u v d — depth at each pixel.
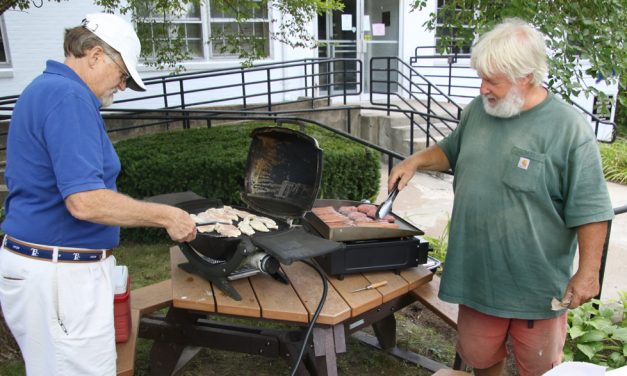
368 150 4.68
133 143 4.93
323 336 1.87
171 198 2.32
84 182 1.38
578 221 1.62
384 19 9.51
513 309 1.79
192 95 8.09
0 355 2.59
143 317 2.32
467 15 3.22
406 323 3.14
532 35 1.59
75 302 1.51
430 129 7.59
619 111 9.45
